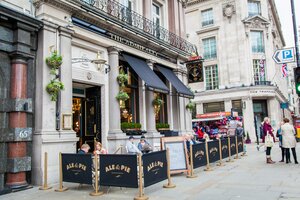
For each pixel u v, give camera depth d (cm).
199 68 1859
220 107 3366
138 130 1381
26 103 876
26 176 874
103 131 1218
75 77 1095
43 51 941
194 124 2975
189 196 683
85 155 777
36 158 894
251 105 3144
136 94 1516
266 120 1235
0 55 851
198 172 1040
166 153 814
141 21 1509
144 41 1456
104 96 1233
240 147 1556
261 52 3344
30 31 916
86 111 1277
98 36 1183
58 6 1002
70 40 1042
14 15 847
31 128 892
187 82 1927
